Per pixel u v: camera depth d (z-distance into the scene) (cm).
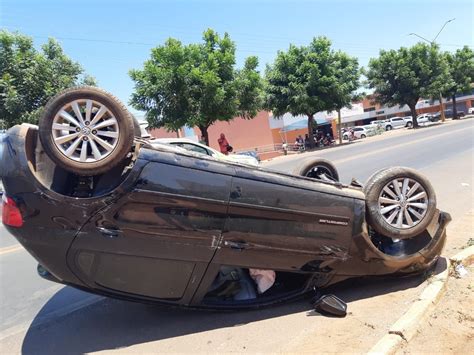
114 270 344
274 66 3247
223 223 355
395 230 408
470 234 570
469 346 316
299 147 3616
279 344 345
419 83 4394
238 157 1000
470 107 8081
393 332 328
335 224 390
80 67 1873
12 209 324
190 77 2080
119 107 324
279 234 373
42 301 496
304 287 409
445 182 988
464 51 5406
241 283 408
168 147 364
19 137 332
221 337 366
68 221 326
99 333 396
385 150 1973
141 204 336
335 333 353
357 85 3378
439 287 398
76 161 319
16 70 1659
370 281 452
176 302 372
